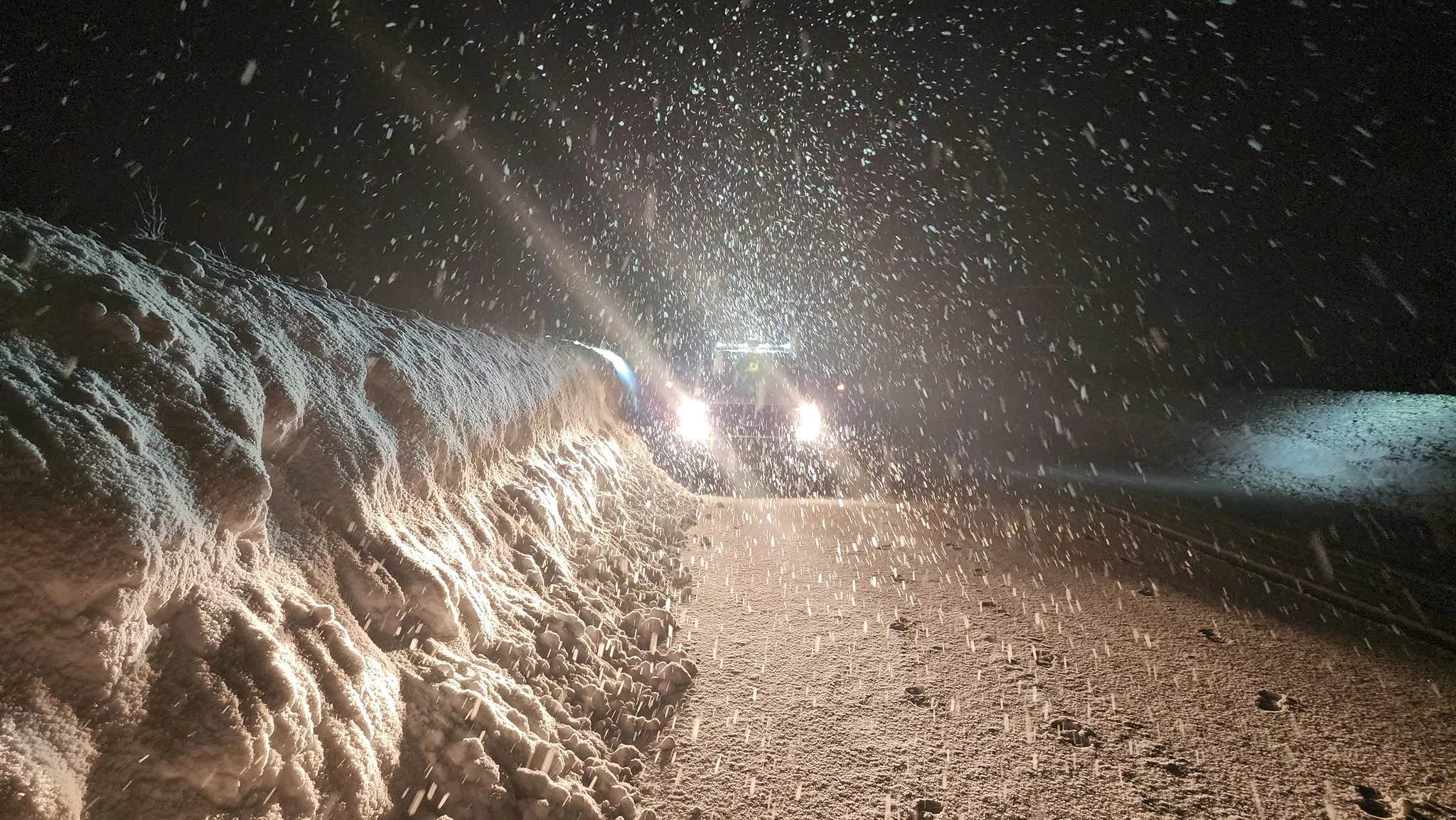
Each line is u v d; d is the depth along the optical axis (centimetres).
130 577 151
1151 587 602
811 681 375
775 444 1320
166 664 161
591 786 251
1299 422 1617
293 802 164
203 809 148
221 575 189
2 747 124
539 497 461
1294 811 272
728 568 596
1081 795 276
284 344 276
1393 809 276
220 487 192
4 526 140
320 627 208
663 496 821
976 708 349
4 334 171
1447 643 493
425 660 245
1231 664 429
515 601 338
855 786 276
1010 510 954
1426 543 857
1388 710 372
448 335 476
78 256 208
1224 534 871
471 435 400
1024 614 506
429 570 270
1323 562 741
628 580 488
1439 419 1383
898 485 1136
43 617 140
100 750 140
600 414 885
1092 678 394
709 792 268
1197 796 280
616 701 323
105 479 157
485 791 215
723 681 370
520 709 260
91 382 177
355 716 196
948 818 258
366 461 279
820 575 587
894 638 445
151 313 206
